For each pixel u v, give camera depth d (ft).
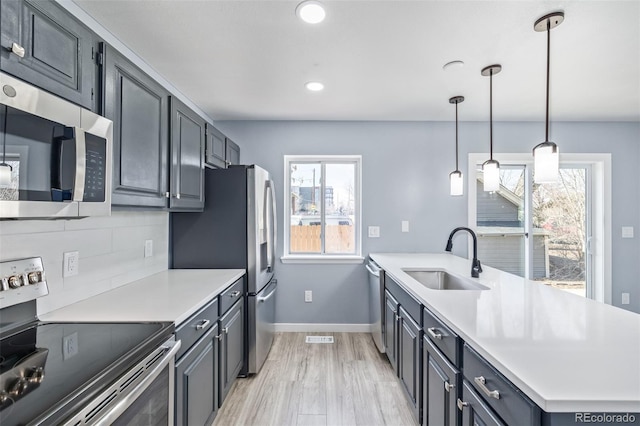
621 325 4.12
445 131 11.58
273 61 6.98
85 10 5.18
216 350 6.31
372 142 11.60
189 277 7.41
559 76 7.73
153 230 7.77
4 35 3.01
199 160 7.86
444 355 4.66
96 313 4.76
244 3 5.04
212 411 6.09
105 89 4.41
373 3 5.05
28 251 4.42
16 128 3.00
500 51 6.56
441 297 5.48
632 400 2.49
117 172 4.68
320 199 12.05
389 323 8.45
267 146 11.59
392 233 11.64
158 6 5.10
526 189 11.86
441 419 4.75
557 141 11.48
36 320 4.45
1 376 2.96
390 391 7.63
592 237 11.78
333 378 8.24
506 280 6.90
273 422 6.51
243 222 8.50
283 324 11.62
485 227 11.89
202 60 6.90
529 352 3.33
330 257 11.57
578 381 2.75
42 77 3.44
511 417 3.00
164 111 6.08
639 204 11.46
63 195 3.49
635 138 11.48
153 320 4.50
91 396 2.78
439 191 11.60
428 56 6.75
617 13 5.31
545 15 5.37
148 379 3.54
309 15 5.34
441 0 4.99
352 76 7.75
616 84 8.21
